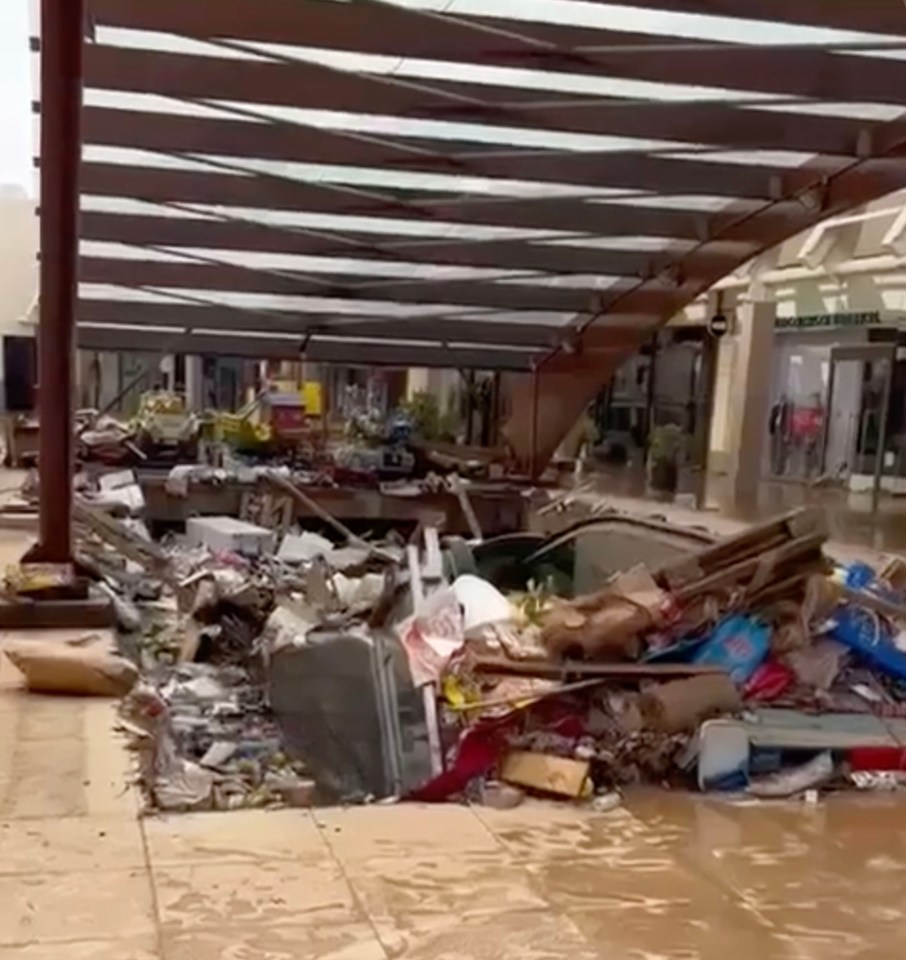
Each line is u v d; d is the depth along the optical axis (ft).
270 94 24.11
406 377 81.20
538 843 11.49
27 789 12.30
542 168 28.68
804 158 29.04
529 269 36.73
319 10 21.30
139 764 13.21
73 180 18.29
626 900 10.19
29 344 75.51
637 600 14.73
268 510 41.91
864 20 20.72
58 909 9.52
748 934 9.60
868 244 46.21
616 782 13.28
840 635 15.16
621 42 22.13
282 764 14.85
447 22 21.59
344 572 25.90
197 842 11.12
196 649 21.08
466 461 52.16
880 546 33.01
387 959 8.91
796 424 55.98
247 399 73.00
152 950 8.87
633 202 32.58
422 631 15.48
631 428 66.95
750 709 14.23
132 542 28.81
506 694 13.76
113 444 46.85
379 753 14.25
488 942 9.26
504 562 28.22
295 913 9.64
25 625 20.06
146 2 20.61
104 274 36.70
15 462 51.85
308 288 39.24
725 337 51.29
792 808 12.75
